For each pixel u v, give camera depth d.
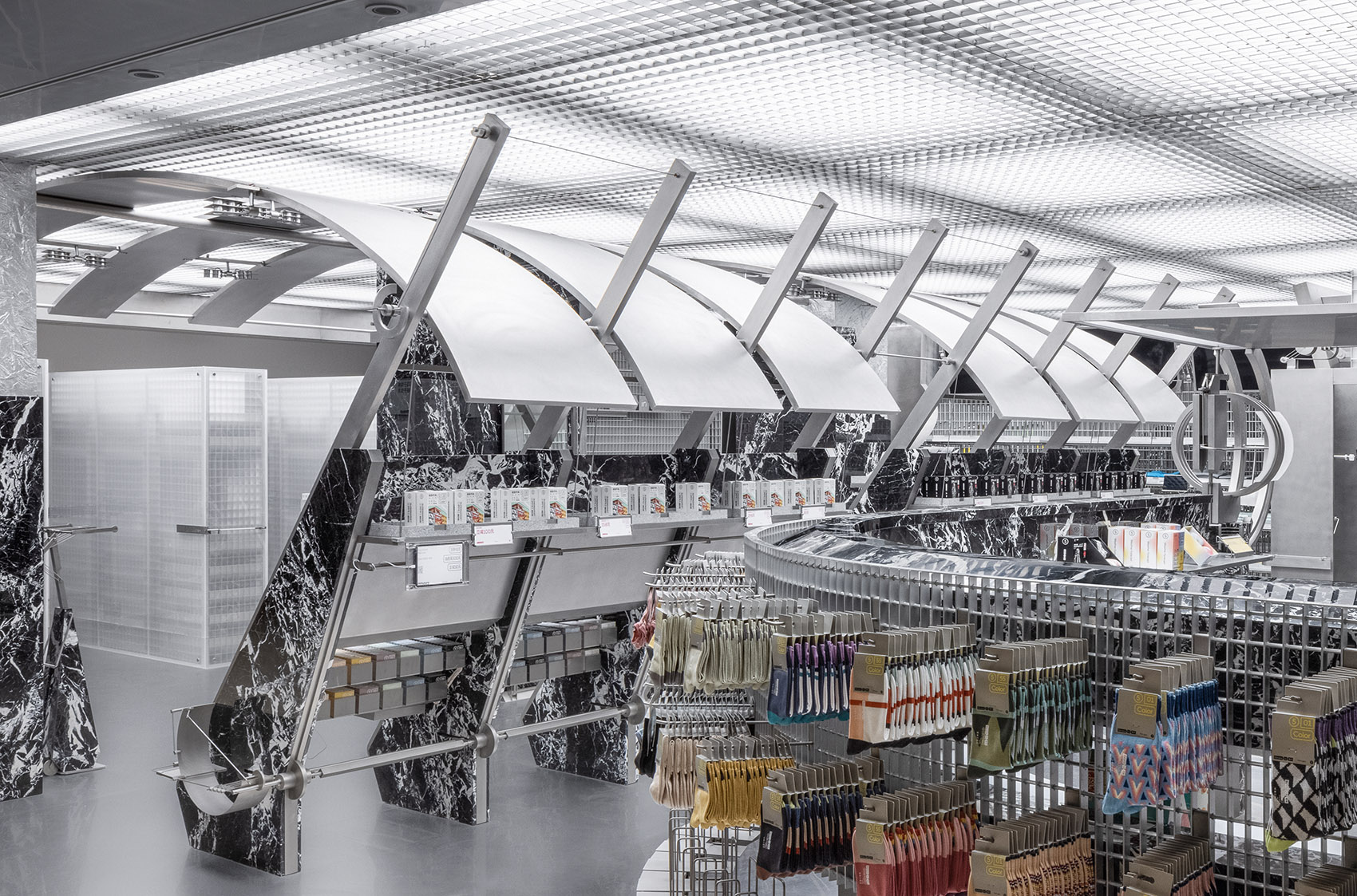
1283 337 5.91
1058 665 3.37
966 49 3.91
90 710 6.75
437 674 5.85
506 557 5.45
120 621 10.22
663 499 6.45
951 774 3.81
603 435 6.72
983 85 4.31
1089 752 3.52
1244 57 4.00
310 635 4.96
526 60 4.00
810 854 3.56
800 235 6.37
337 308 12.94
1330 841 3.15
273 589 5.10
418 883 4.99
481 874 5.11
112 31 3.36
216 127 4.89
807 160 5.52
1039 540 8.73
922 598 3.89
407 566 4.91
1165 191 6.16
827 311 9.34
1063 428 10.25
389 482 5.21
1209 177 5.85
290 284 7.12
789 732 4.38
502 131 4.49
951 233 7.49
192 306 11.61
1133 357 11.71
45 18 3.25
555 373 5.10
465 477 5.55
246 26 3.32
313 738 7.35
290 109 4.61
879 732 3.34
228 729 5.30
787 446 7.89
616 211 6.65
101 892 4.88
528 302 5.40
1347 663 2.99
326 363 14.05
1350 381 8.65
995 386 8.60
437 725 5.92
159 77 3.80
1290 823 2.68
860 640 3.50
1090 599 3.51
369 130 4.94
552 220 6.97
